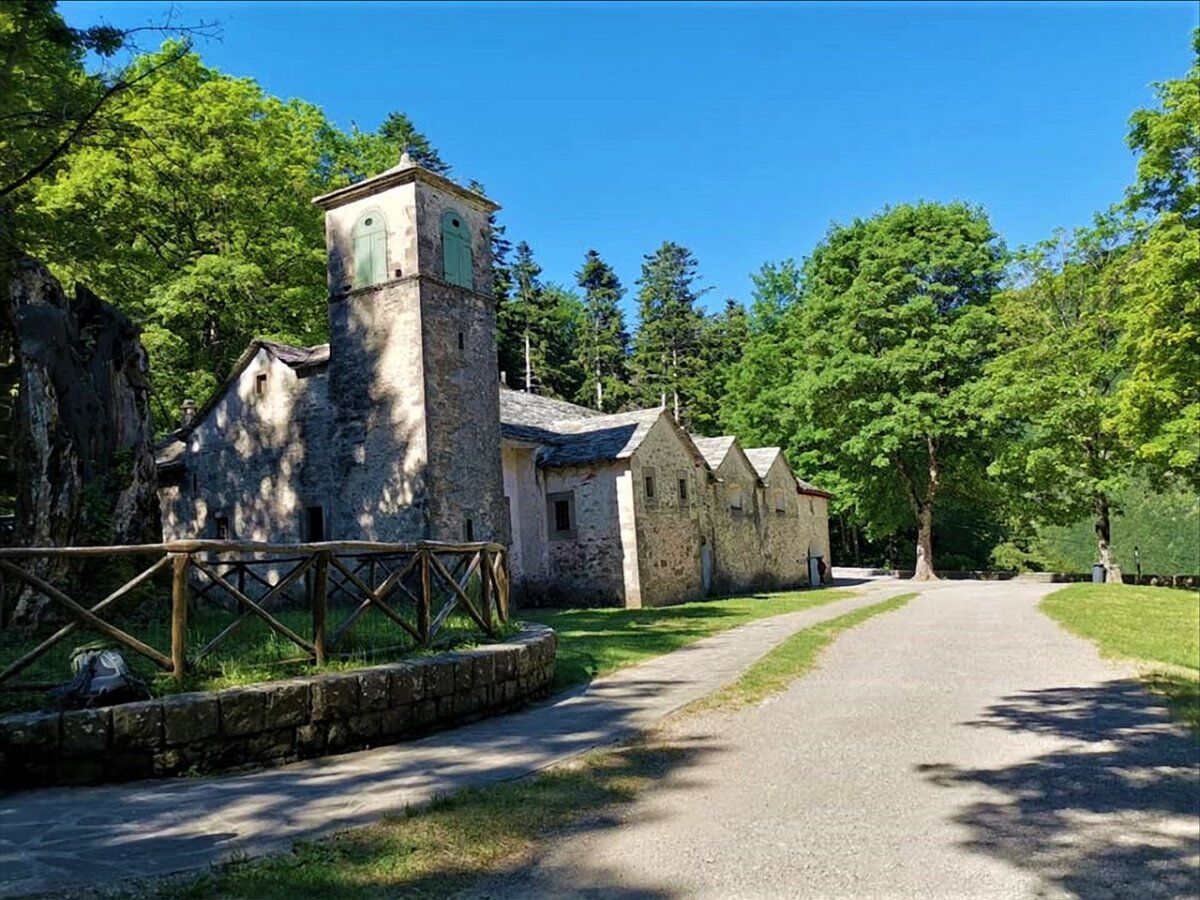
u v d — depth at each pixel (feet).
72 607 22.25
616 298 239.91
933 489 127.44
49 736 20.27
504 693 31.07
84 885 14.44
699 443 108.78
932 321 121.60
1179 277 77.15
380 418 67.26
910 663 40.98
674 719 29.43
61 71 54.75
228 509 78.13
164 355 97.81
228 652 26.09
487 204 73.31
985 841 17.22
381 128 175.22
